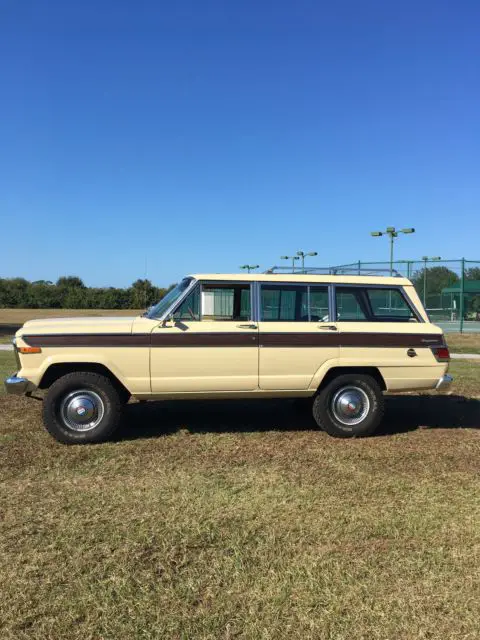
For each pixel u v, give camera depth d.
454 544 3.74
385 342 6.40
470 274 26.08
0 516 4.11
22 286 61.25
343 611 2.97
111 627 2.82
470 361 14.01
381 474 5.11
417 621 2.89
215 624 2.85
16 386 5.82
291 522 4.04
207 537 3.78
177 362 5.98
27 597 3.06
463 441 6.32
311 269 6.76
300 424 6.98
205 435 6.36
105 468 5.17
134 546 3.65
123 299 59.09
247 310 6.26
